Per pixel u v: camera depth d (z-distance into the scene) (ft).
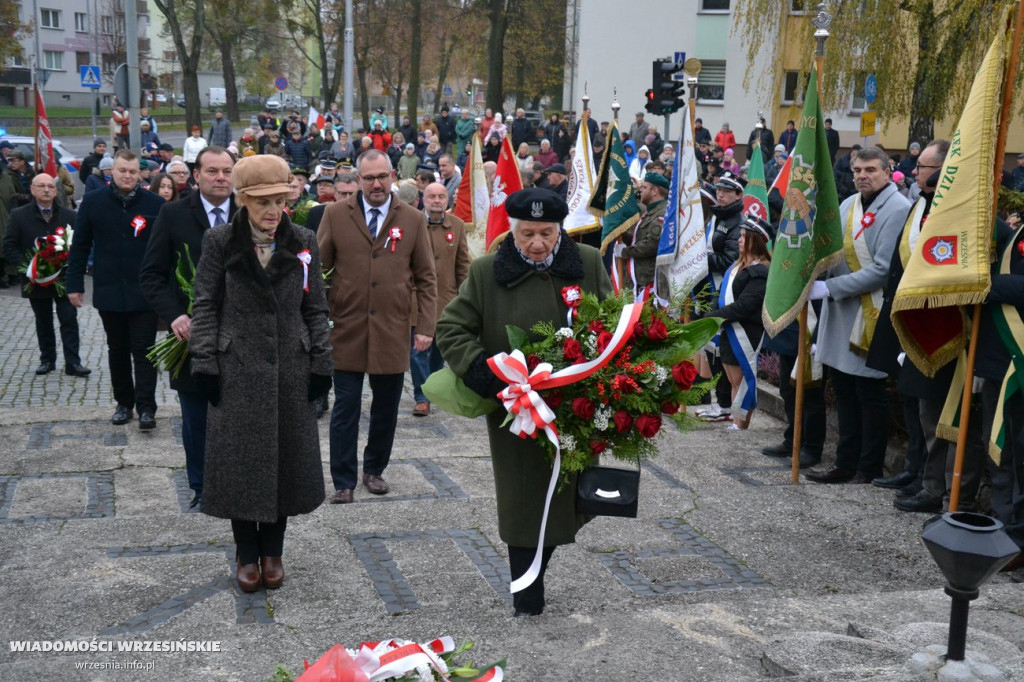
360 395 19.66
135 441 24.00
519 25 139.74
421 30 156.66
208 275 14.46
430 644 10.25
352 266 19.60
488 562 16.58
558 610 14.19
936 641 12.07
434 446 23.94
